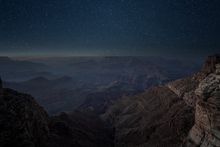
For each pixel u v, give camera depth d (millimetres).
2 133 37625
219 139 32156
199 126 38156
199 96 37906
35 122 49750
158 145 54812
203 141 35562
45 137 50156
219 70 38781
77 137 62062
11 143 37531
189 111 64562
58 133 58500
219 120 33031
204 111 36469
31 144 40094
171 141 52906
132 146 65062
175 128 57625
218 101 33750
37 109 58719
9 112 43062
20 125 41688
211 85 36781
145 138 65562
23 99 54750
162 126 65625
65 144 52750
